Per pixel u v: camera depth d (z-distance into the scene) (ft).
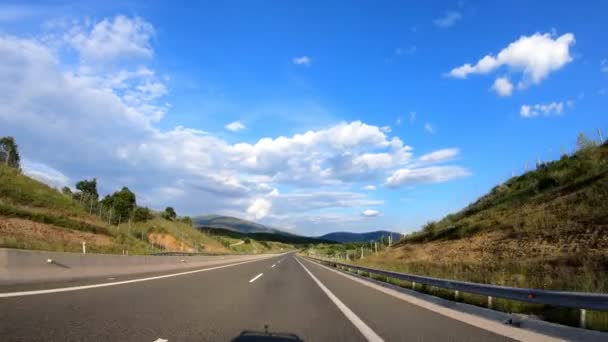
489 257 86.58
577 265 59.67
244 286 52.75
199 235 385.09
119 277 55.83
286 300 40.40
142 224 293.84
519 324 27.27
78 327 21.57
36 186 190.60
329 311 33.76
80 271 49.73
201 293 41.88
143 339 20.12
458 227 132.46
